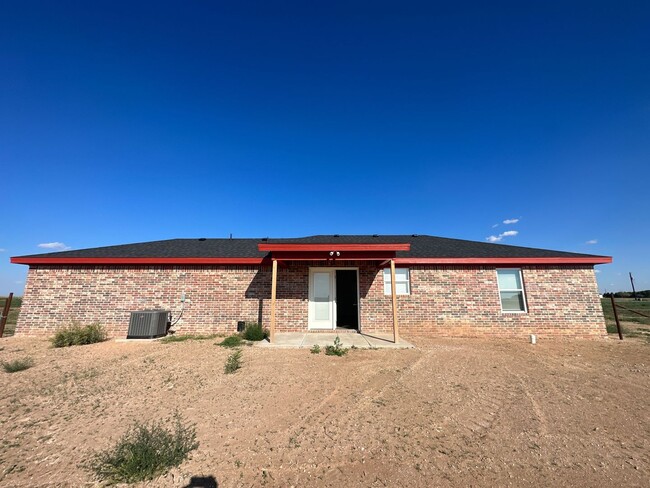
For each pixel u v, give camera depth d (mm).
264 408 4859
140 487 3031
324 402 5094
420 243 14586
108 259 11812
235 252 12797
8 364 7137
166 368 7059
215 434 4047
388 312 11891
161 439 3623
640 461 3445
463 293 11945
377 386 5848
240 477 3168
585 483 3072
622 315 20766
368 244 9883
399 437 3971
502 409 4836
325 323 12031
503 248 13320
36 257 11820
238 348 9047
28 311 11641
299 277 12078
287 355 8234
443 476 3176
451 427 4238
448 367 7164
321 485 3053
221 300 11898
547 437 3973
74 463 3426
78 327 10391
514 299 12008
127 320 11711
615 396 5414
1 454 3611
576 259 11836
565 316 11727
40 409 4852
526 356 8461
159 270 12023
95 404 5035
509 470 3279
